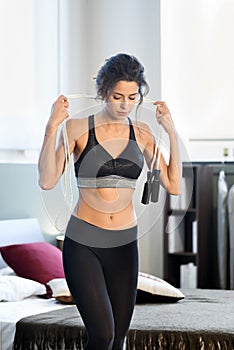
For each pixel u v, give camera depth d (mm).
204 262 6176
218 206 6090
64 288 4617
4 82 5641
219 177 6168
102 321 3141
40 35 6051
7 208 5633
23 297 4777
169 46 6469
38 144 5996
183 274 6230
